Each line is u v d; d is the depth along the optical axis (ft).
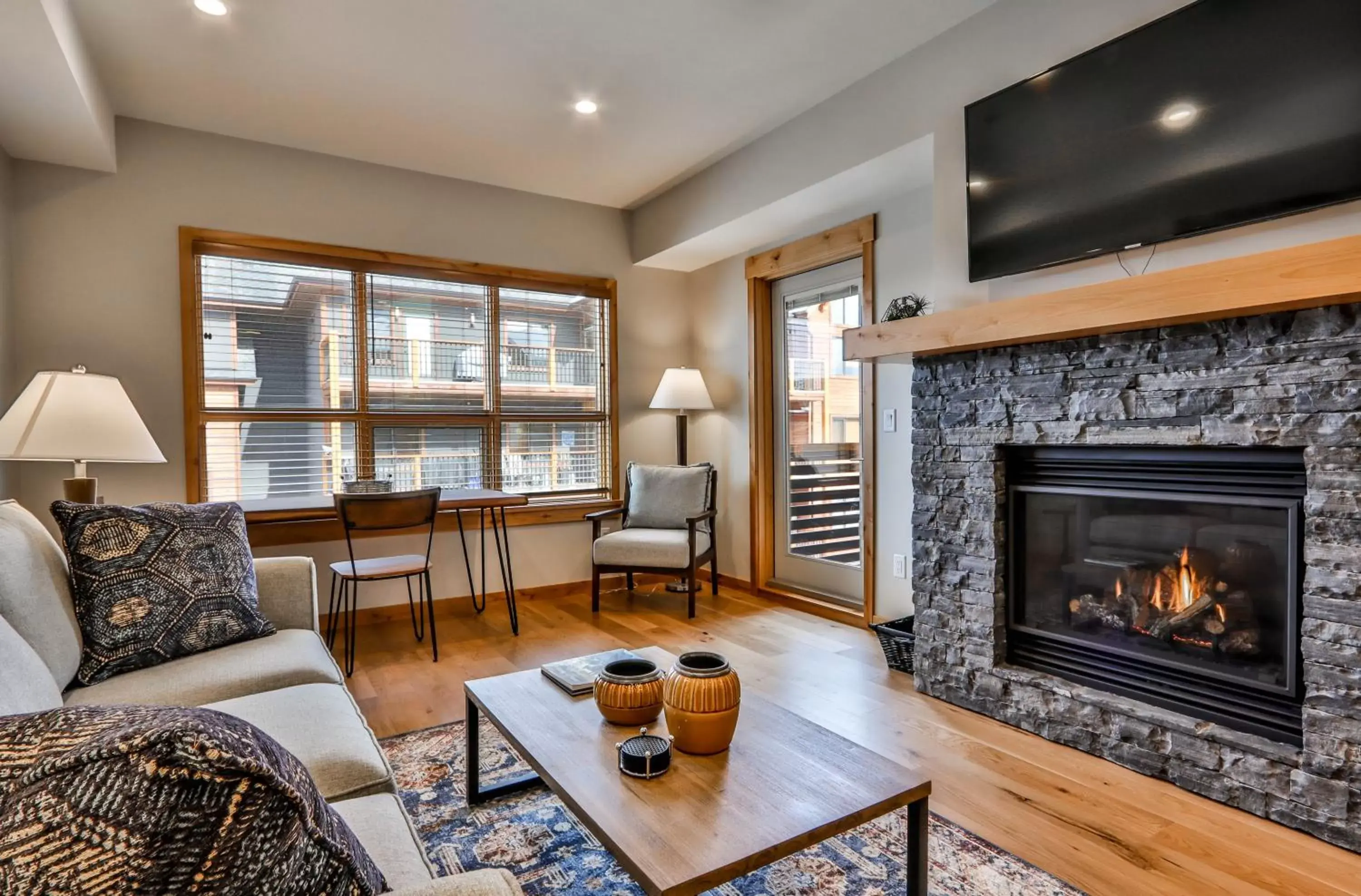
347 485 11.73
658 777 4.37
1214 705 6.69
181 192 11.10
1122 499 7.45
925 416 9.08
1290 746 6.09
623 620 12.69
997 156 7.92
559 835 5.89
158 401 10.98
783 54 9.08
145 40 8.48
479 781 6.54
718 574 15.43
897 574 11.42
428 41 8.64
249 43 8.61
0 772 1.55
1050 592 8.14
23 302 10.05
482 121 10.91
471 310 13.87
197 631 6.15
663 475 14.64
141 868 1.52
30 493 10.29
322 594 12.25
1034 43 7.75
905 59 9.15
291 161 11.93
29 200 10.11
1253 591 6.50
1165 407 6.70
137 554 6.14
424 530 13.17
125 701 5.17
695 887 3.41
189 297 11.16
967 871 5.36
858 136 9.82
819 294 13.46
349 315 12.64
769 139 11.43
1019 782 6.75
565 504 14.76
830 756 4.67
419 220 13.08
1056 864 5.45
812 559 13.71
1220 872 5.35
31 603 5.10
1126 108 6.78
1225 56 6.10
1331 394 5.67
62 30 7.20
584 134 11.44
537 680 6.19
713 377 15.69
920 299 9.55
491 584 13.97
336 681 6.04
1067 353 7.50
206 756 1.57
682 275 16.34
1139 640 7.32
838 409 13.02
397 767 7.08
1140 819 6.09
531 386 14.57
